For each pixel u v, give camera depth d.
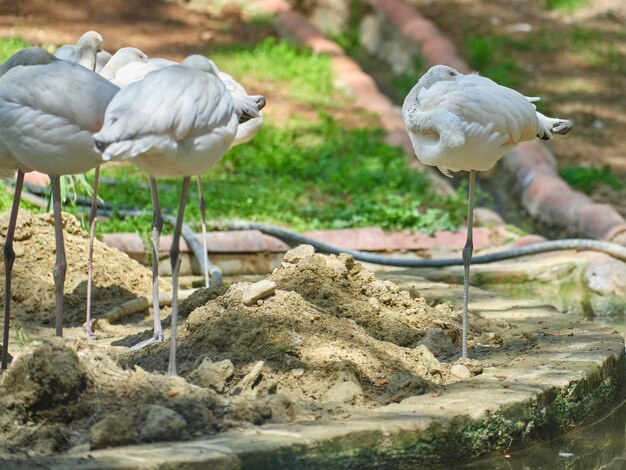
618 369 9.45
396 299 10.02
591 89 23.39
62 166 8.02
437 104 8.88
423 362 8.62
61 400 7.12
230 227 14.88
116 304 11.25
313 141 19.52
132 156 7.05
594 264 14.51
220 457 6.54
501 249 15.49
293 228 15.46
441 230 15.77
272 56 23.75
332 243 15.13
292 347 8.30
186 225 14.12
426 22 25.66
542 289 14.34
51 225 11.69
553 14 27.72
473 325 10.47
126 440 6.83
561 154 20.03
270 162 18.08
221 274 13.03
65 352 7.23
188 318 8.98
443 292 12.30
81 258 11.57
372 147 19.16
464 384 8.36
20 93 7.82
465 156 8.92
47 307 10.86
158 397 7.28
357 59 26.30
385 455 7.16
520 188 18.61
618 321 13.28
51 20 24.55
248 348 8.34
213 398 7.34
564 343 9.76
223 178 17.31
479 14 27.30
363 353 8.45
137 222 14.29
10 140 7.93
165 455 6.55
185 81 7.27
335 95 22.33
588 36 26.17
